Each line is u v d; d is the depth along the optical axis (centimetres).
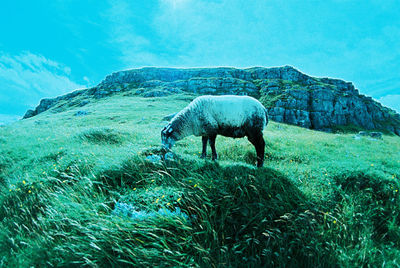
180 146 866
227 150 802
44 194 432
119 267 278
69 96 10262
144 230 309
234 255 304
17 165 697
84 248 302
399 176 533
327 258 310
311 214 364
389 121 8450
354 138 1559
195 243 308
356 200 431
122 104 4841
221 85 9106
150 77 10494
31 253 306
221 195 381
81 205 361
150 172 470
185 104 4962
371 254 327
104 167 493
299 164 680
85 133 1023
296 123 6675
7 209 421
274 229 327
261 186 419
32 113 10506
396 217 411
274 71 10262
